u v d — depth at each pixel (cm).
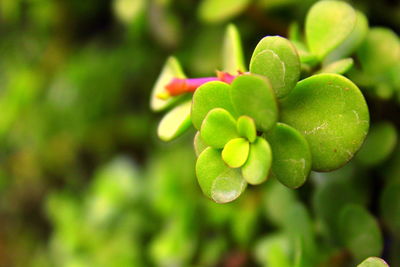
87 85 38
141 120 38
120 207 34
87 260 34
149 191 34
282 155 17
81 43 40
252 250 27
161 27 29
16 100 41
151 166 35
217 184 17
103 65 37
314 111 17
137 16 31
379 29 21
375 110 20
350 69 20
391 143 20
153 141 37
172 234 30
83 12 38
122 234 33
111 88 37
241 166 17
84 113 39
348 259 20
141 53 35
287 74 17
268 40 17
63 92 39
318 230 21
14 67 42
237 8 24
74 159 43
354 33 20
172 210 31
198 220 30
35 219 47
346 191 21
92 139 40
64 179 44
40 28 40
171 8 29
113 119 39
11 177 46
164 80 20
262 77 16
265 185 27
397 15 24
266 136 17
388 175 21
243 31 27
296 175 17
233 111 17
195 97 17
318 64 19
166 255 30
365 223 19
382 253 21
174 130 18
